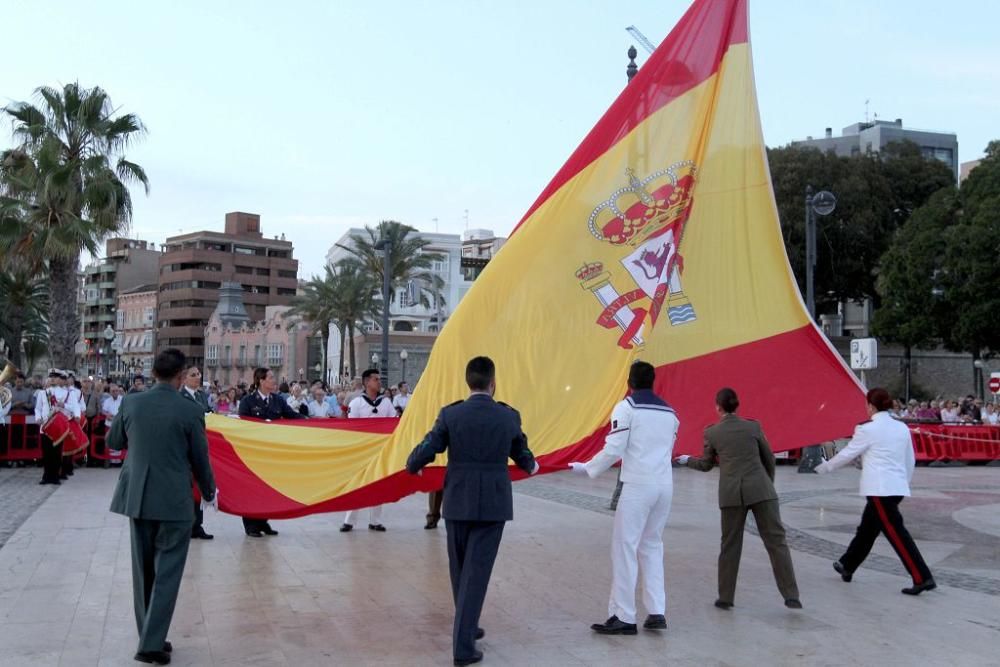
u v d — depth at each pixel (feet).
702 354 29.55
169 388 19.97
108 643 20.45
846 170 156.15
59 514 40.19
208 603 24.36
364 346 197.67
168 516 19.07
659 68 30.12
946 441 76.84
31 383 68.23
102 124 87.76
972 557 33.06
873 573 29.63
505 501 19.45
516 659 19.66
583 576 28.48
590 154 29.43
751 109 30.45
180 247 374.22
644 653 20.20
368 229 188.34
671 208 29.40
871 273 162.20
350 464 27.30
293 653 19.86
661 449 22.03
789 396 29.81
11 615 22.82
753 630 22.24
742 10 30.60
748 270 30.17
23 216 83.61
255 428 28.12
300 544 33.73
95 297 418.10
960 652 20.47
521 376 27.63
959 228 131.13
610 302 28.60
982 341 132.46
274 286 375.86
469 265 272.31
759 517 24.44
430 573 28.50
